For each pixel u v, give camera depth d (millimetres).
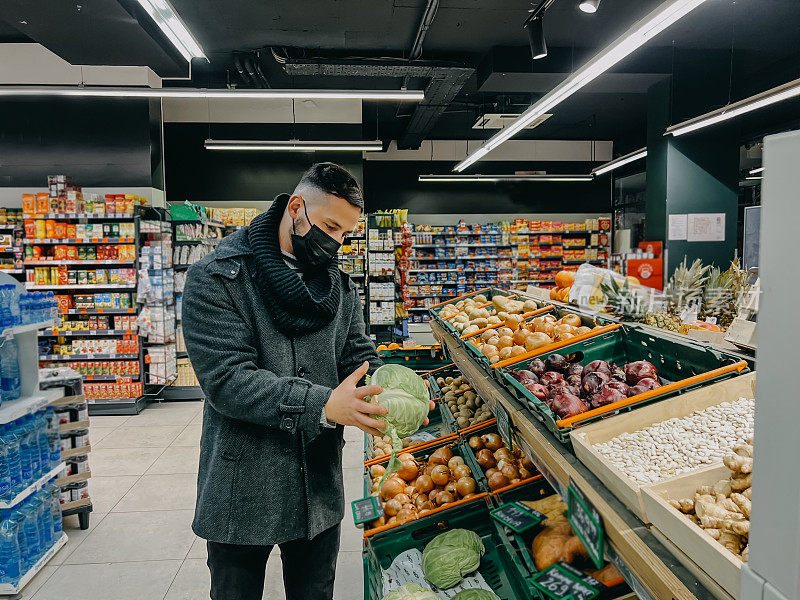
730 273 3533
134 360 6137
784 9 6246
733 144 7840
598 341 2043
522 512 1766
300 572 1610
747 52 7613
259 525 1419
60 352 6055
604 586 1362
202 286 1402
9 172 7230
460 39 7223
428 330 9203
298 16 6418
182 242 6555
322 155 9820
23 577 2693
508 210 13320
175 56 6871
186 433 5215
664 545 909
